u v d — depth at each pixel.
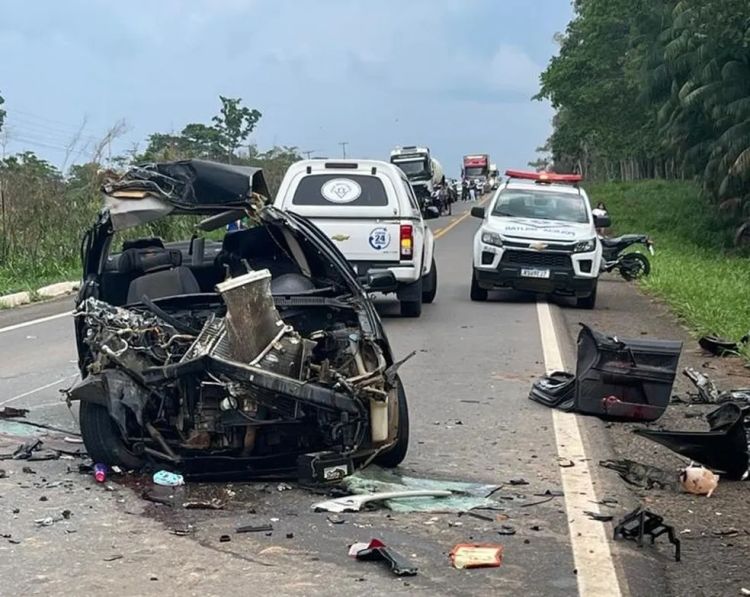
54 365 11.25
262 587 4.93
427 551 5.44
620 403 8.52
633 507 6.24
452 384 10.02
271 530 5.75
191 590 4.90
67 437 7.92
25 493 6.43
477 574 5.11
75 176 23.17
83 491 6.47
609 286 21.28
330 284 7.74
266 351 6.27
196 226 8.44
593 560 5.30
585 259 16.52
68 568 5.19
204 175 7.31
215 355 6.20
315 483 6.45
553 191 18.23
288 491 6.46
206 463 6.55
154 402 6.49
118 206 7.30
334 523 5.87
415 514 6.05
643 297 19.12
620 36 54.50
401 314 15.07
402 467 7.07
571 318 15.80
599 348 8.62
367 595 4.84
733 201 35.47
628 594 4.87
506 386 9.91
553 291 16.72
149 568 5.18
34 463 7.15
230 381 6.19
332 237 14.12
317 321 7.12
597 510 6.15
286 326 6.41
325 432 6.44
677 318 15.58
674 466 7.23
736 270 23.64
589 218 17.61
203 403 6.31
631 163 84.75
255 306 6.25
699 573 5.18
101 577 5.07
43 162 23.92
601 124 56.81
